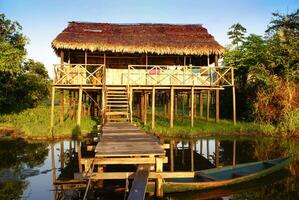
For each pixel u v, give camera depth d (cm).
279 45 2238
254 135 1972
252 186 1006
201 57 2197
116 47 1891
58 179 1039
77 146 1572
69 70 1859
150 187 869
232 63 2406
